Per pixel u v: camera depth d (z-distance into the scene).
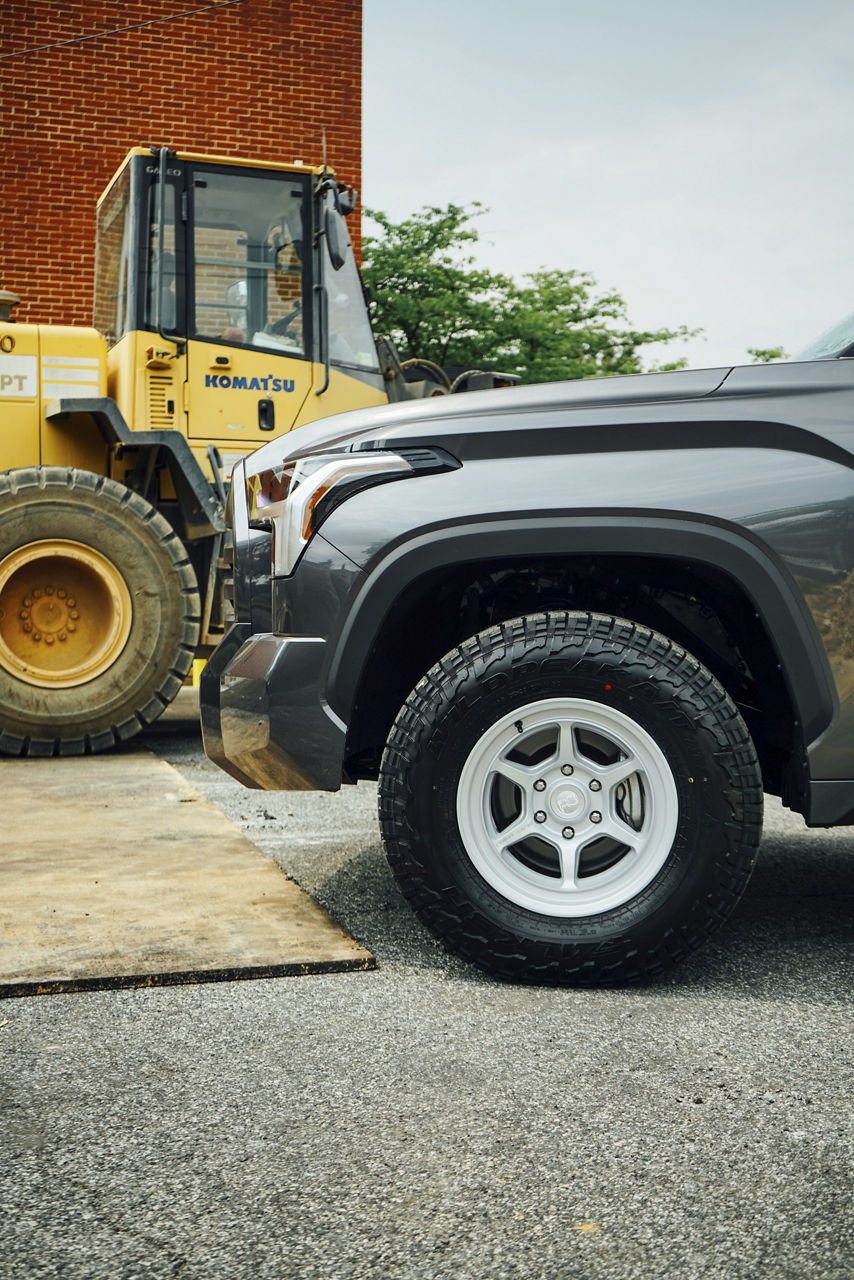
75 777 5.48
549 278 28.36
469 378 7.08
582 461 2.65
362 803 5.00
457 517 2.65
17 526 6.18
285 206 6.73
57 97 12.41
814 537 2.57
